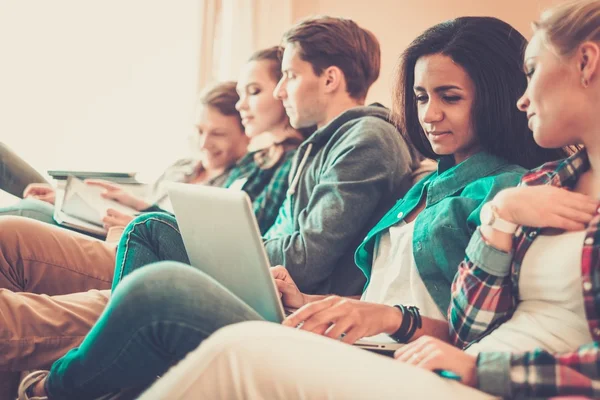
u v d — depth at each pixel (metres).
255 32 3.57
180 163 2.74
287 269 1.88
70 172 2.33
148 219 1.64
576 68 1.18
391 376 0.98
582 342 1.12
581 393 1.01
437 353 1.09
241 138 2.66
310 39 2.18
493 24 1.57
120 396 1.31
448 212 1.50
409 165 2.03
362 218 1.90
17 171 2.66
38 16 3.23
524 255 1.20
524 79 1.56
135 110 3.39
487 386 1.05
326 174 1.96
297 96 2.20
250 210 1.26
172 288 1.19
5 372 1.56
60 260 1.90
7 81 3.19
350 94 2.21
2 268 1.83
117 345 1.21
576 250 1.13
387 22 3.79
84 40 3.30
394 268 1.59
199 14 3.44
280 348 0.98
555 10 1.21
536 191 1.18
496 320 1.24
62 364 1.31
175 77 3.44
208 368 0.96
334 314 1.28
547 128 1.21
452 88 1.57
